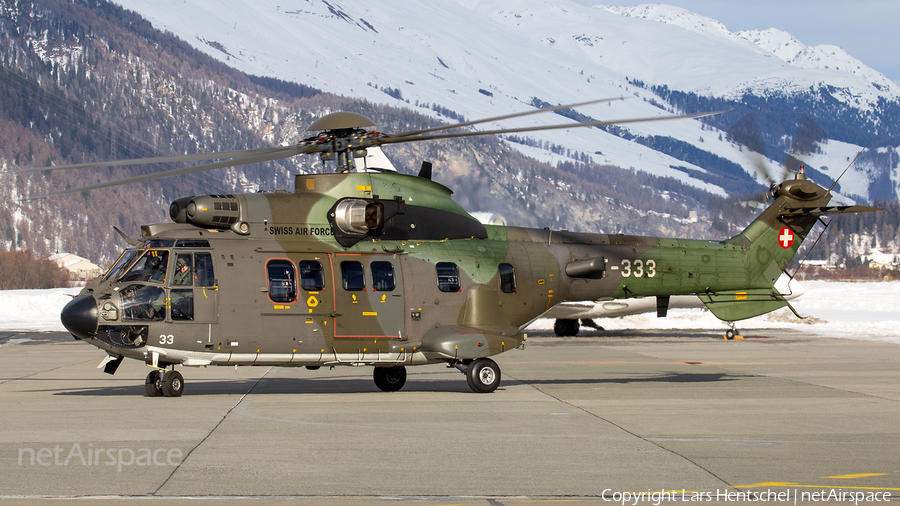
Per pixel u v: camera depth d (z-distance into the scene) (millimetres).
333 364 31891
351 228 31797
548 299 37219
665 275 42344
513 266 35719
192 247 30062
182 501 16266
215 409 27594
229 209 30734
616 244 41656
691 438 23109
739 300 45594
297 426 24469
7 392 32406
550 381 36844
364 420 25656
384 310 32125
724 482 18234
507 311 35312
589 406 28969
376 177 33500
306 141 32562
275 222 31312
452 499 16641
